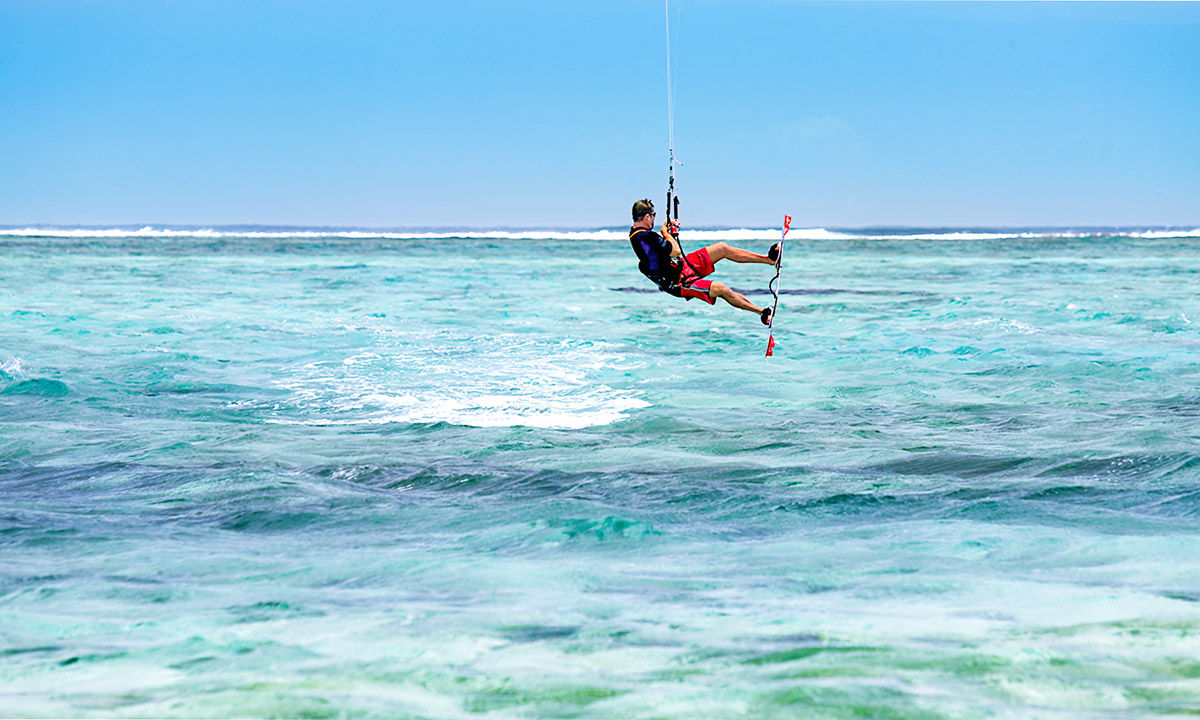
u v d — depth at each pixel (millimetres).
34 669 4242
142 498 8195
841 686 3867
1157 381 14328
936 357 17172
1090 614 4855
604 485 8547
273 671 4176
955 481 8492
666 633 4672
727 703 3725
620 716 3629
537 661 4270
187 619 4996
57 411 12484
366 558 6312
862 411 12484
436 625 4844
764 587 5551
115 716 3674
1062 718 3543
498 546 6637
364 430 11391
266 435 11039
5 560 6312
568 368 16250
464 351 18219
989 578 5633
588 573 5914
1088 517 7090
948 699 3732
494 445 10422
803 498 7945
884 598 5266
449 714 3664
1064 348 18016
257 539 6898
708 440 10641
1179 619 4742
